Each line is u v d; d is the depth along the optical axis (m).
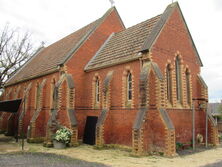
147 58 15.84
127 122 16.64
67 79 20.03
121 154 15.09
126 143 16.47
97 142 17.16
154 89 15.09
